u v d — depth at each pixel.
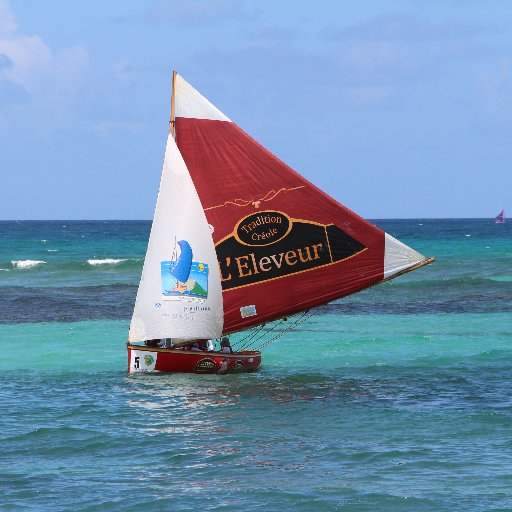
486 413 69.12
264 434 63.28
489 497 48.72
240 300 84.19
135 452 58.78
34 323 133.00
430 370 90.44
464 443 60.31
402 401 74.50
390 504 47.94
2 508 47.81
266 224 84.12
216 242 83.38
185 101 82.50
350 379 85.38
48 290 186.88
